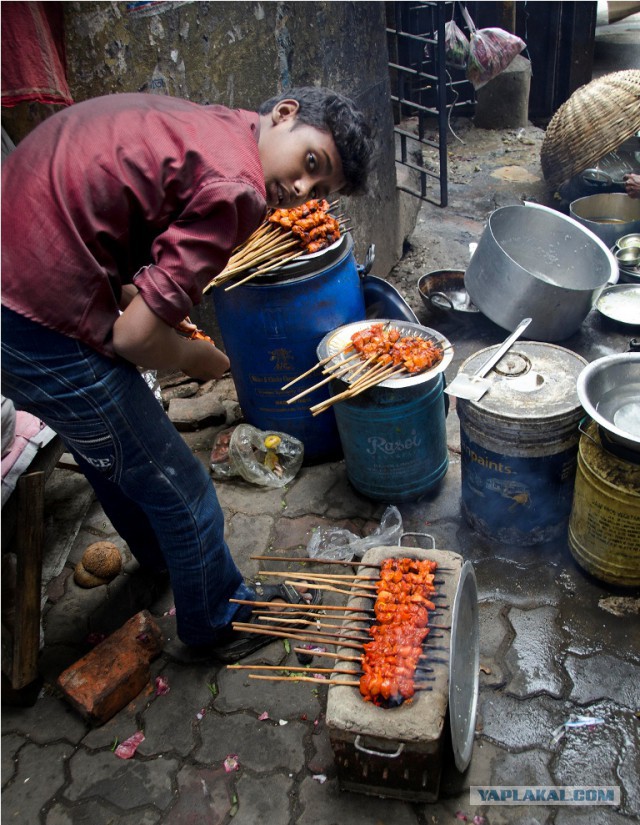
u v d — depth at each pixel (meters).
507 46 5.74
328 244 2.86
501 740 2.16
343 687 1.92
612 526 2.34
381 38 4.22
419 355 2.65
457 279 4.32
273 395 3.10
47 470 2.64
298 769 2.15
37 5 2.48
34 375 1.76
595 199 4.75
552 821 1.96
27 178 1.61
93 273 1.63
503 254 3.47
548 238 3.84
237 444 3.19
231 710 2.33
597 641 2.40
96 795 2.15
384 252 4.64
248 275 2.72
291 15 3.51
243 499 3.15
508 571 2.68
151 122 1.62
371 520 2.97
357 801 2.05
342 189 1.95
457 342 4.03
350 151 1.79
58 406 1.81
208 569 2.21
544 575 2.65
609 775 2.05
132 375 1.85
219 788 2.13
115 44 2.88
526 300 3.52
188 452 2.07
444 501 3.02
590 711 2.21
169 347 1.74
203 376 2.15
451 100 6.84
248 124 1.75
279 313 2.83
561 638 2.42
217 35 3.19
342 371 2.64
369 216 4.34
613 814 1.96
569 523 2.62
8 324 1.67
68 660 2.55
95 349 1.73
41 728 2.34
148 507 2.08
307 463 3.32
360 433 2.79
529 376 2.58
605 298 4.12
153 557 2.72
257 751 2.21
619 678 2.28
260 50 3.42
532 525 2.67
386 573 2.16
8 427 2.26
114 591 2.79
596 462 2.31
